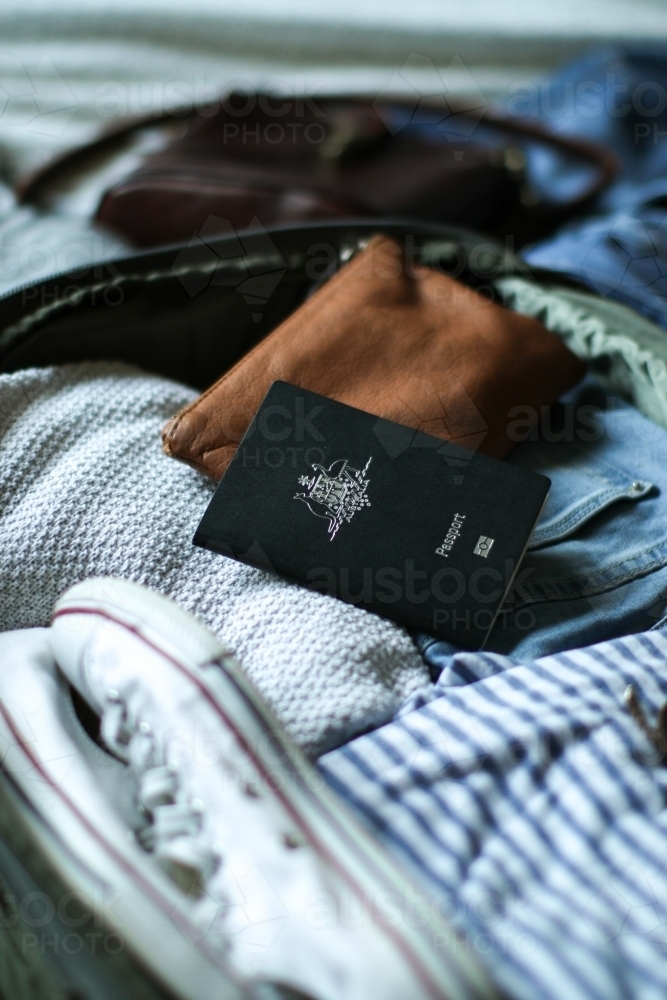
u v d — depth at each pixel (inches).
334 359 22.0
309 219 29.5
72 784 16.6
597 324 23.7
